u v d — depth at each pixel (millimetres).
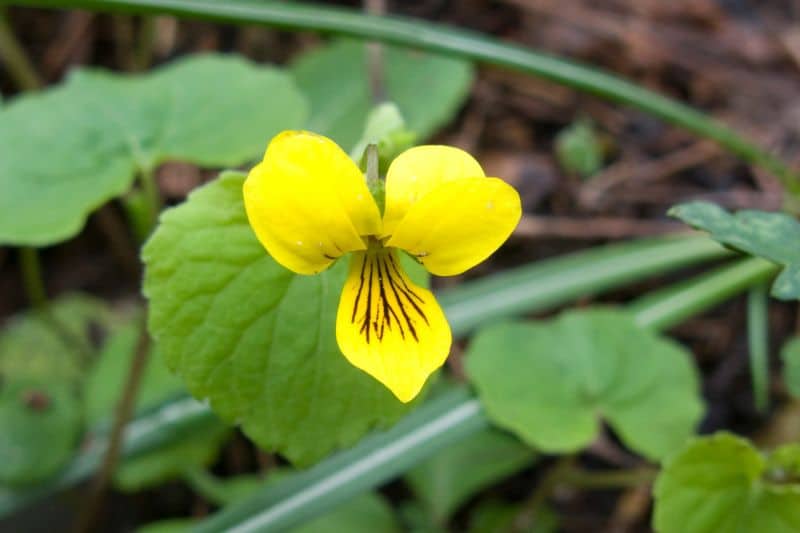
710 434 182
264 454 182
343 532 168
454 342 187
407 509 175
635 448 159
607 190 204
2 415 166
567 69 183
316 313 135
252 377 135
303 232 124
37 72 219
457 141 212
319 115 201
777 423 181
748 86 221
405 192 126
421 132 198
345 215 124
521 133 214
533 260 197
